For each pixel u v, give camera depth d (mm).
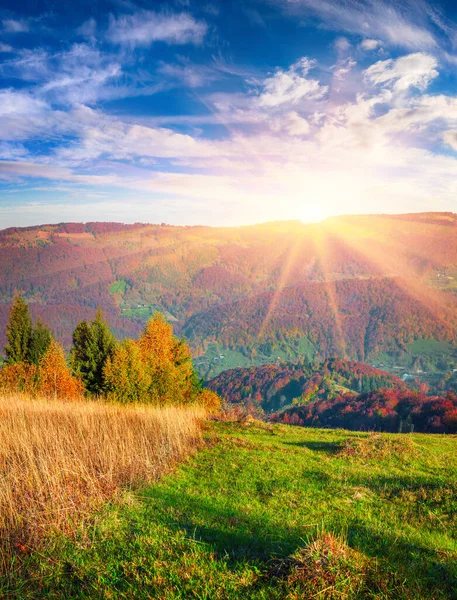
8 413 11516
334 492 7457
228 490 7332
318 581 3781
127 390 23547
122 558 4605
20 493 6113
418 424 66500
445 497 7000
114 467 7562
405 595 3709
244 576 4051
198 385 31766
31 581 4219
